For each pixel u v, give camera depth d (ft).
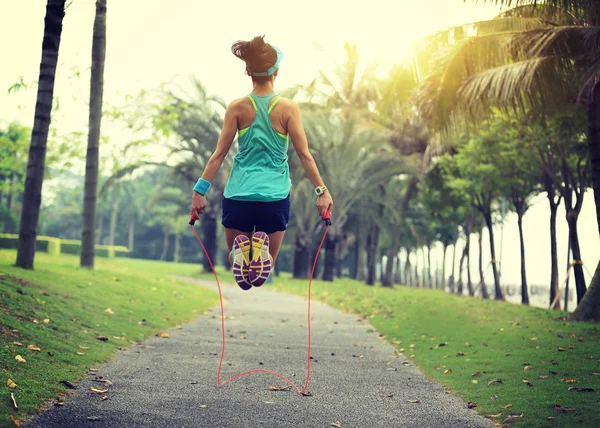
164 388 22.29
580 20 51.67
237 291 93.50
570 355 32.04
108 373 24.11
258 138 14.24
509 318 55.52
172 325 42.86
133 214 324.80
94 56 67.00
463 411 20.95
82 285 48.70
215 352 31.71
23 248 49.29
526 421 18.93
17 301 32.78
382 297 87.10
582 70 48.19
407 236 210.59
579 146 68.74
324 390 23.72
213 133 122.83
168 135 90.94
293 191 126.41
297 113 14.44
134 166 111.14
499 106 50.75
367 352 34.88
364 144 119.75
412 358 33.35
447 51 50.44
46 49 50.01
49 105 50.29
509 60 50.88
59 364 23.68
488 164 91.20
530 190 102.32
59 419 17.11
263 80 14.66
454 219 161.79
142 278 73.05
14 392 18.65
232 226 14.51
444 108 51.96
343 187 123.13
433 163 125.39
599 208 51.49
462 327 47.01
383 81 118.11
